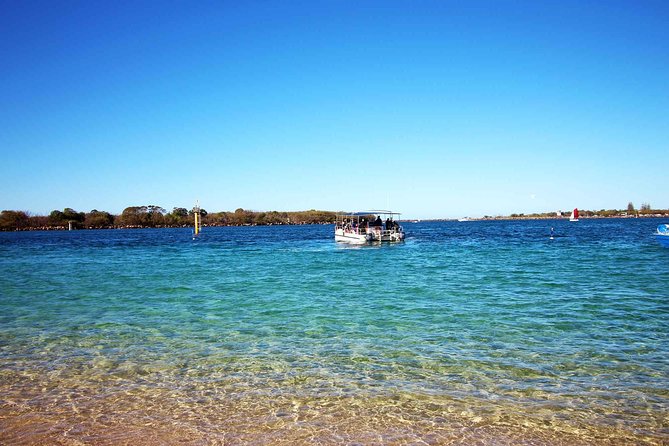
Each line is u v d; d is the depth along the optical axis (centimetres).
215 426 770
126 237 11081
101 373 1043
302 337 1338
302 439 722
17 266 3756
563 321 1488
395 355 1149
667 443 707
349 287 2308
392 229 6100
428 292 2103
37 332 1432
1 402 880
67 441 726
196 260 4138
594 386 931
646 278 2425
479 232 10888
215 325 1505
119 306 1864
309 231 14700
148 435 743
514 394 894
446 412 816
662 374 995
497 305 1767
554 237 7431
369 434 737
